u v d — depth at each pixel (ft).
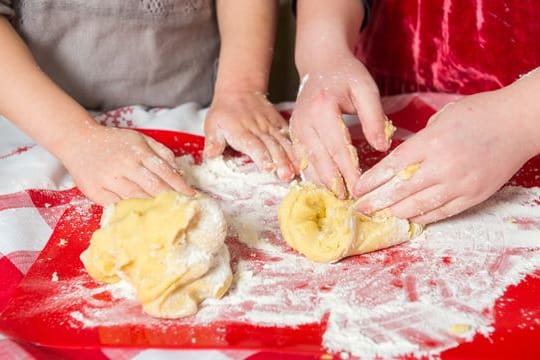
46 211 3.23
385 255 2.95
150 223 2.55
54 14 4.19
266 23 4.45
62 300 2.62
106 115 4.17
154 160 3.25
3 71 3.67
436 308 2.60
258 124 3.78
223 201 3.35
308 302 2.63
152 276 2.50
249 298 2.65
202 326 2.48
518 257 2.93
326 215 3.02
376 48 4.75
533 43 4.16
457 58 4.42
